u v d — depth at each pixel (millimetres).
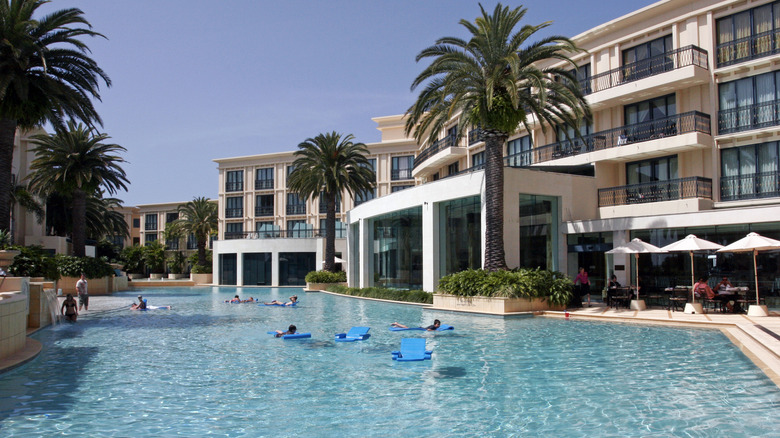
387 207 31719
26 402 8516
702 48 24594
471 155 37000
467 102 23250
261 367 11219
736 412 7484
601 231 23281
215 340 15281
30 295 17703
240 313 24000
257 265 55906
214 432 7027
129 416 7762
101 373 10703
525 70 21078
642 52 27109
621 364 10898
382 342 14602
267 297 36969
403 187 57281
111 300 32625
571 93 22062
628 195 26250
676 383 9219
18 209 46812
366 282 35562
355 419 7520
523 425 7168
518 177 23547
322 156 42062
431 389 9141
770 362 10156
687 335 14555
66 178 36844
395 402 8367
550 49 21438
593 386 9148
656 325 16703
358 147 42875
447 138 38688
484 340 14281
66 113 26906
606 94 27109
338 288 39125
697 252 21344
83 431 7102
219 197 67125
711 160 24141
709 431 6719
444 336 15086
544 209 24797
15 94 23719
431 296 25984
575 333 15336
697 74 23812
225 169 67312
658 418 7312
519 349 12812
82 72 26844
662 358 11430
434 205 26953
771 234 19250
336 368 11031
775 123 22297
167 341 15102
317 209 62031
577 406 7988
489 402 8289
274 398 8688
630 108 27656
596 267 24906
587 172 28391
